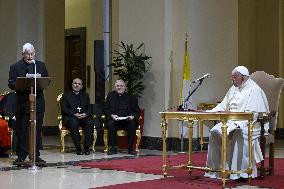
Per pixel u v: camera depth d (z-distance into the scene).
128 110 11.50
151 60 12.31
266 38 15.85
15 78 9.12
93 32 14.48
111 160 10.22
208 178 7.98
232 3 12.85
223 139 7.25
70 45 18.47
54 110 16.36
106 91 13.61
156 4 12.23
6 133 10.78
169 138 12.02
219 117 7.28
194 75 12.04
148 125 12.34
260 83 8.62
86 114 11.45
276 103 8.44
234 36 12.86
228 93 8.34
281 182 7.64
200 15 12.20
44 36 16.02
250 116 7.37
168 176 8.20
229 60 12.73
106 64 13.77
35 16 15.96
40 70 9.27
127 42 12.74
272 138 8.20
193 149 11.93
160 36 12.16
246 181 7.73
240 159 7.76
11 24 15.74
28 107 9.23
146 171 8.73
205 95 12.23
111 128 11.34
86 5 17.78
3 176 8.30
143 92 12.41
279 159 10.44
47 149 12.37
